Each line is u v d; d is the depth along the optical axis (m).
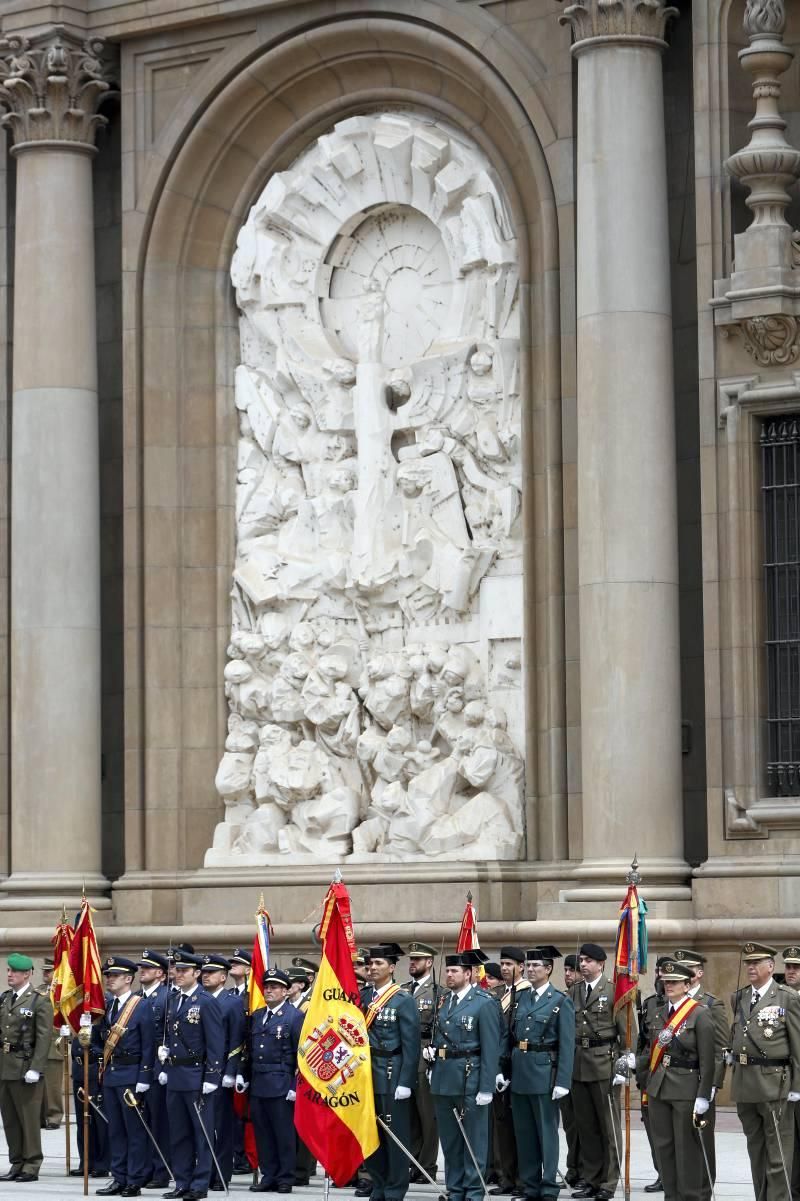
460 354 41.94
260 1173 33.00
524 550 40.91
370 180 43.41
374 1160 30.00
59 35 44.91
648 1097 28.67
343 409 43.38
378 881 40.84
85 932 33.03
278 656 43.62
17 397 45.22
